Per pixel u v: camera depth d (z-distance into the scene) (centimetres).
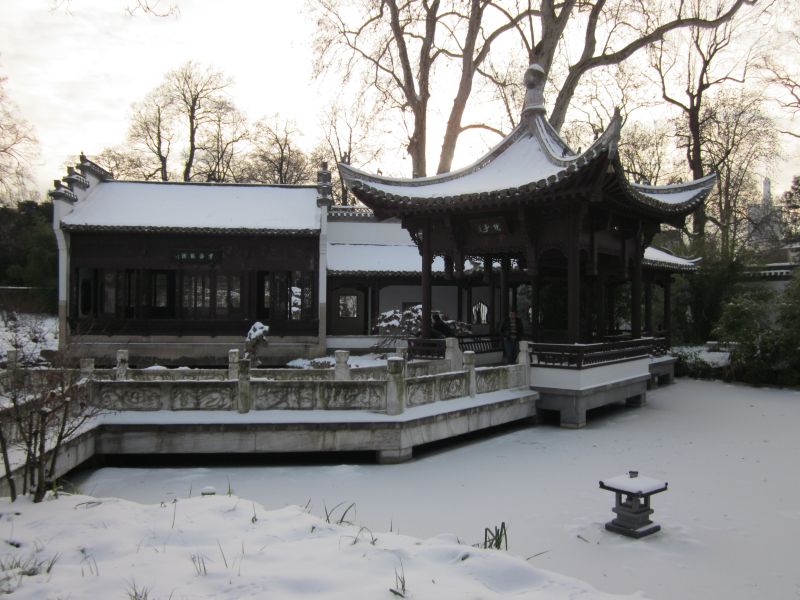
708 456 1031
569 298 1304
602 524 692
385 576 442
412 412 1023
